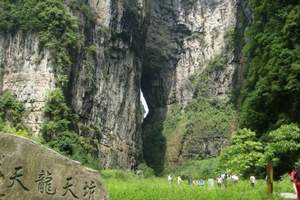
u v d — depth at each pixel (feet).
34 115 227.61
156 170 317.42
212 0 347.56
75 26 238.07
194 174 279.28
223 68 329.31
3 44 238.07
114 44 272.72
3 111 226.38
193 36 349.20
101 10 266.77
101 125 257.55
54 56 231.71
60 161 29.81
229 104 322.55
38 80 231.50
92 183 30.91
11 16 238.07
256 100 146.51
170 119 337.11
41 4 236.02
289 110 140.15
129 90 284.00
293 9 148.36
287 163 126.41
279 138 114.83
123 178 200.03
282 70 141.79
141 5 299.17
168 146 324.80
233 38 327.47
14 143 28.22
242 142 128.26
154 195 65.36
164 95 346.33
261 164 116.26
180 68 347.36
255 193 72.28
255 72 157.48
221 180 111.75
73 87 241.14
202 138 318.65
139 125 293.23
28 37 236.22
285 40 146.10
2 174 27.68
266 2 160.15
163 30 348.79
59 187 29.58
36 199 28.58
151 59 342.64
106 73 265.13
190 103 336.49
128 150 274.77
